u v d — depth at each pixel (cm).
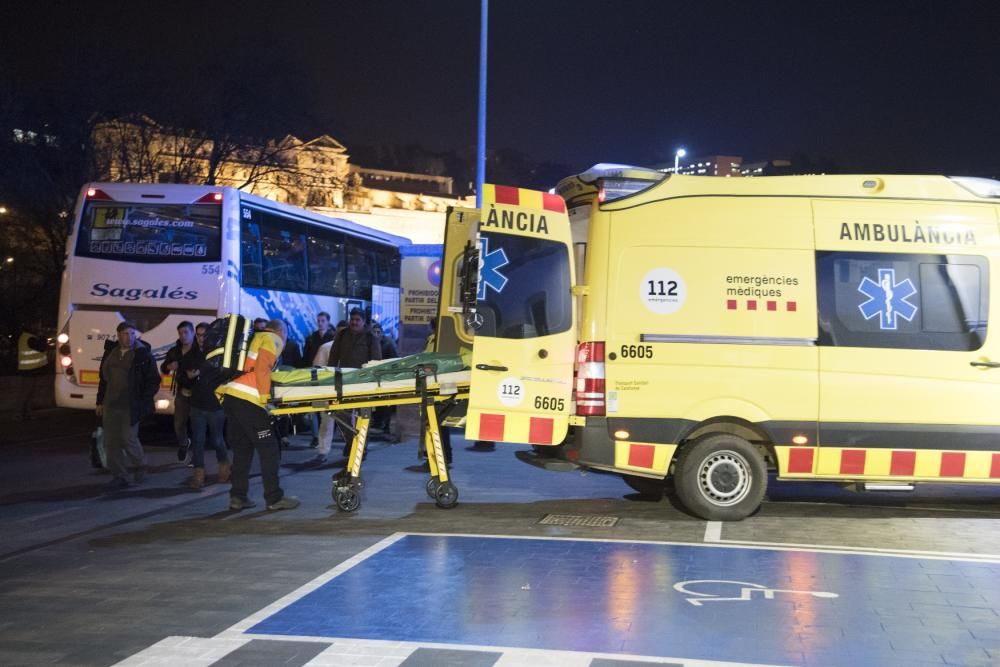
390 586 712
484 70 2327
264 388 1009
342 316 2023
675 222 928
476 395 921
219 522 975
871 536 866
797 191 937
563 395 927
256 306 1661
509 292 929
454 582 719
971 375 928
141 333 1595
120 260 1602
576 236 1038
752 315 923
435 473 1020
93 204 1616
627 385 922
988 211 944
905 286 930
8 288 2770
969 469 927
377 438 1662
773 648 569
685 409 919
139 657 574
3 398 2098
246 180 3241
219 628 625
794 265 927
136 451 1218
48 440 1758
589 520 947
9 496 1169
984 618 624
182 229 1602
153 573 769
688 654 559
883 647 570
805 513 977
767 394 920
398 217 12738
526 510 1005
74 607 680
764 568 750
